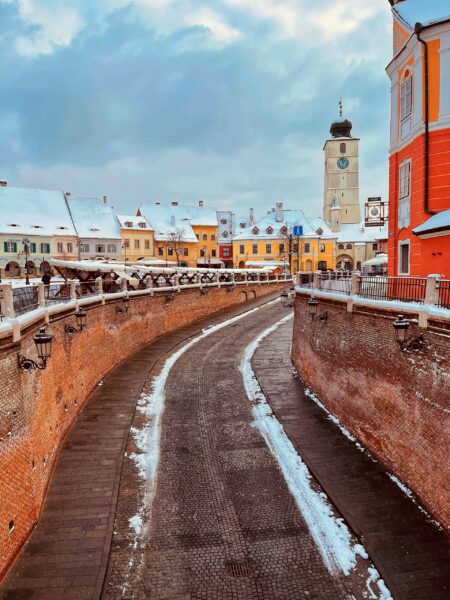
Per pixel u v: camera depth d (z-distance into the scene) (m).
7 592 8.53
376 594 8.62
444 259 15.34
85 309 18.41
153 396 18.89
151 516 10.91
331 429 15.66
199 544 10.00
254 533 10.34
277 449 14.24
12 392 9.70
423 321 11.15
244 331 32.50
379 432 13.41
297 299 22.64
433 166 16.50
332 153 87.06
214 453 14.01
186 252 75.50
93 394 18.80
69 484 11.98
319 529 10.46
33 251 55.31
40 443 11.59
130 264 39.00
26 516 9.98
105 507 11.05
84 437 14.70
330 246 80.06
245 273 47.50
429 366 11.01
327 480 12.23
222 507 11.29
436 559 9.34
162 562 9.46
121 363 23.73
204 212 82.31
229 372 22.39
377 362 13.58
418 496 11.38
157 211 78.50
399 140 18.97
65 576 8.92
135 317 26.53
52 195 61.75
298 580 9.01
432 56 16.33
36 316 11.95
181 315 34.41
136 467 13.11
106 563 9.27
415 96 17.17
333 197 87.62
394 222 19.64
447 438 10.23
